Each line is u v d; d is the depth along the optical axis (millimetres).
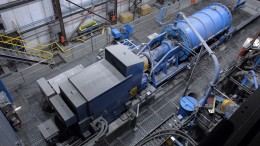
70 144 8711
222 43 14812
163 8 15617
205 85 12305
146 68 11055
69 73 10367
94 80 8172
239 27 15398
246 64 11508
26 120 10141
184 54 12227
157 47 11859
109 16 17234
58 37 15492
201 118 9211
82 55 13492
